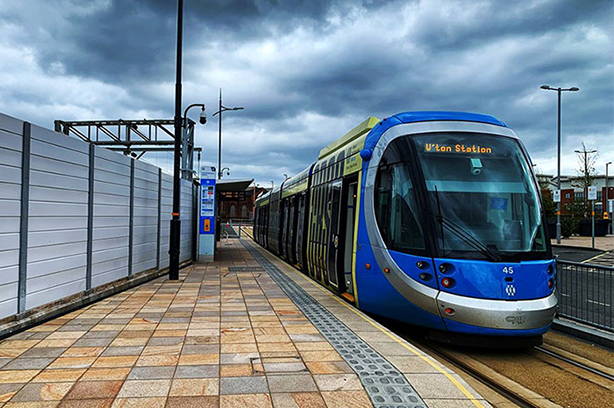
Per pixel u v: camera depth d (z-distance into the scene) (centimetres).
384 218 785
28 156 699
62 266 806
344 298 973
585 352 693
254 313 805
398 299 736
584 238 3972
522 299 652
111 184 1021
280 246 2044
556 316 865
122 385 450
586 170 4669
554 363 635
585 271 803
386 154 804
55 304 784
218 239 3141
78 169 863
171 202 1530
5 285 649
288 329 687
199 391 437
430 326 692
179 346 588
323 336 646
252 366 511
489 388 540
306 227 1426
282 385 455
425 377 479
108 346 586
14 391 432
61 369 495
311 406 409
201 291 1060
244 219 9094
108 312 804
